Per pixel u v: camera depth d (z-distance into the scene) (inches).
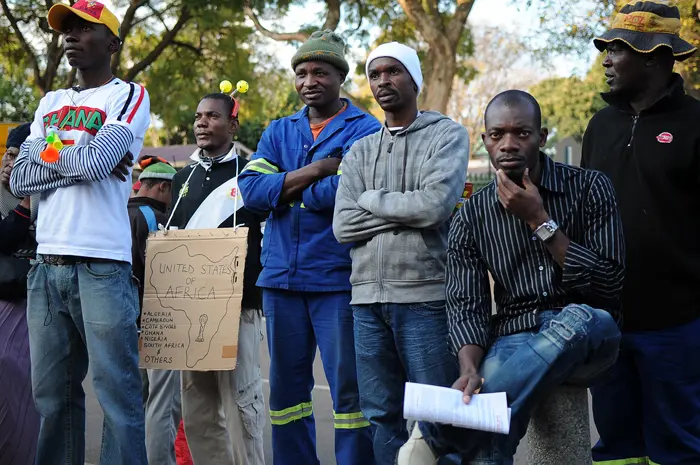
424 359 147.8
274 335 170.4
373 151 158.1
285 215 171.5
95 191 157.9
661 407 142.9
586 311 114.0
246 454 178.2
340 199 157.6
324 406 268.5
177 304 173.8
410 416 113.1
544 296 122.9
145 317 175.2
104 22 161.9
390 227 150.1
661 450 144.2
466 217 129.3
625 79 144.3
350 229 153.6
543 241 119.6
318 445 226.1
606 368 118.5
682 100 143.3
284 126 180.4
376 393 154.1
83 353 165.0
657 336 142.9
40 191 159.5
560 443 122.6
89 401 275.9
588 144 156.0
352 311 166.1
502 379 115.3
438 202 146.3
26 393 179.5
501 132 119.8
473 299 128.1
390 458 154.0
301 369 171.9
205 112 188.9
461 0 686.5
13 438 176.6
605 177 123.9
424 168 150.3
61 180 156.3
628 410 148.6
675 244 141.3
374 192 152.0
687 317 141.3
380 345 153.7
